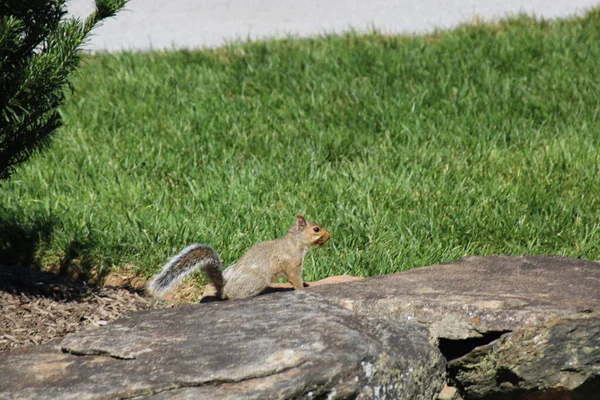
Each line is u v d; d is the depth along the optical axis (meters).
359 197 11.88
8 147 8.37
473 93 16.31
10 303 8.38
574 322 6.79
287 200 11.89
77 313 8.37
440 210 11.51
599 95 16.16
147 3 28.25
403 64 18.12
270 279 8.45
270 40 21.20
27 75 7.71
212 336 6.50
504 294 7.57
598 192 12.12
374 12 25.98
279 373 5.84
